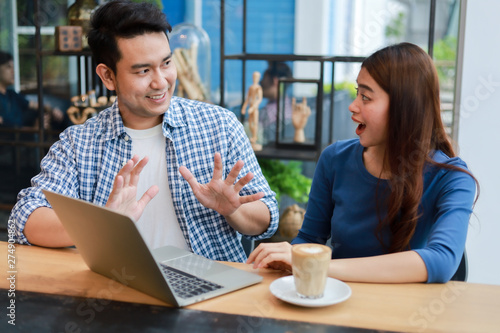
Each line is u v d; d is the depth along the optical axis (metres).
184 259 1.32
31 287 1.17
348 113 3.82
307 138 3.10
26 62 3.50
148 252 1.01
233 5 3.92
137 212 1.31
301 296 1.07
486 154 2.17
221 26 2.85
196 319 1.02
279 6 4.31
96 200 1.62
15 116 3.51
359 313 1.04
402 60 1.32
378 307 1.06
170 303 1.08
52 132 3.42
